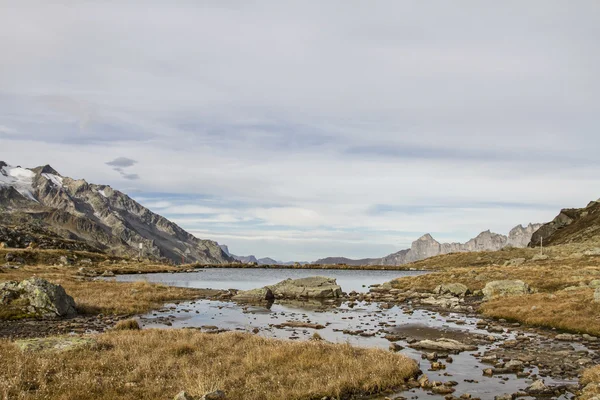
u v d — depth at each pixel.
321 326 34.53
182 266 186.38
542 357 24.08
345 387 16.91
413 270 173.38
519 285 53.25
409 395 17.00
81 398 13.66
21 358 17.47
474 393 17.44
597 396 15.34
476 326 35.53
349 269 183.62
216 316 40.62
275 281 101.38
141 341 22.33
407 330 33.44
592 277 58.50
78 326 32.34
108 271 113.88
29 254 120.06
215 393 13.73
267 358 19.83
